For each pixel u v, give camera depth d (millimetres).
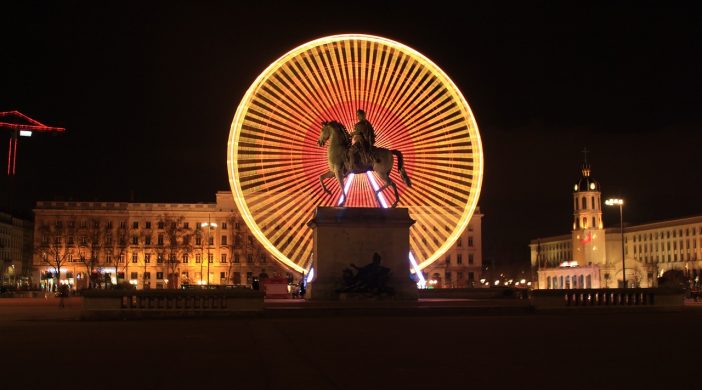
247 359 21578
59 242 158750
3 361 21422
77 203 172000
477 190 60500
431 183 60500
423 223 60781
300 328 32094
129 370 19531
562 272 196000
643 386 16828
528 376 18266
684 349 23578
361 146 49406
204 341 26688
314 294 47625
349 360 21250
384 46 61250
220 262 174375
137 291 39750
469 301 48375
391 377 18188
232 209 175625
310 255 58375
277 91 60250
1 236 182500
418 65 61344
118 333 30328
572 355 22141
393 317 39406
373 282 47375
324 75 60781
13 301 82375
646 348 23859
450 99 61375
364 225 48500
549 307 42125
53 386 17156
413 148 60938
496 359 21312
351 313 40344
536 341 26047
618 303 42875
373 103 61031
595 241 198250
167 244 168250
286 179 59938
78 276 167125
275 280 66500
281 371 19234
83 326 34625
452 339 26828
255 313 39594
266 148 59938
